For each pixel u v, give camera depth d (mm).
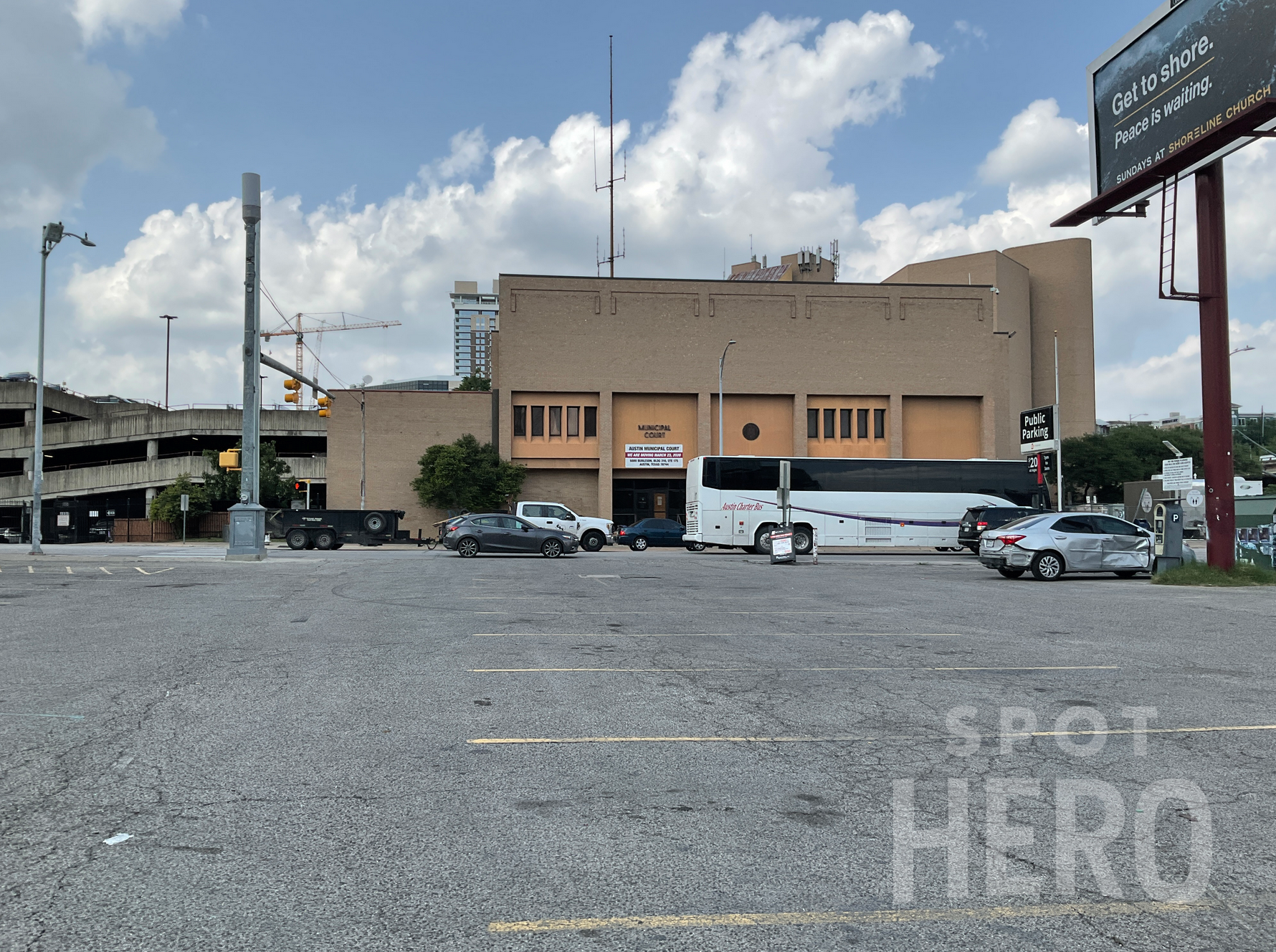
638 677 8383
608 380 51719
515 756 5711
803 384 52438
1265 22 16875
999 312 70000
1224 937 3346
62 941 3266
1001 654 9766
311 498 71125
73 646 10117
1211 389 19922
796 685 8039
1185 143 18734
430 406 51969
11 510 71125
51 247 31484
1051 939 3322
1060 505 37688
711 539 36375
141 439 69875
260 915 3469
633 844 4219
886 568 26641
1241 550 23344
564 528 39188
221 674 8430
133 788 5023
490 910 3529
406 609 14109
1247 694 7656
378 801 4828
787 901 3619
